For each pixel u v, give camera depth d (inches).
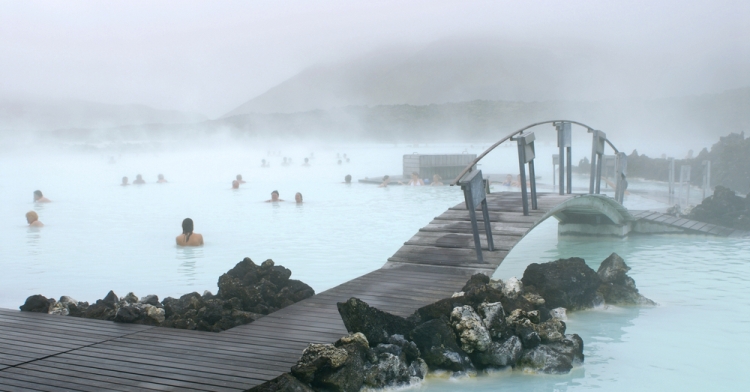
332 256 492.4
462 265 363.6
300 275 426.0
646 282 407.8
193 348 231.8
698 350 275.4
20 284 404.5
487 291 278.7
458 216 460.1
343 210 779.4
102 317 280.4
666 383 237.6
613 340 291.3
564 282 339.6
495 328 256.8
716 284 399.9
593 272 356.2
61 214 753.0
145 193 1005.8
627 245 553.6
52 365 212.2
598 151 560.1
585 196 524.7
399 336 245.9
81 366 211.2
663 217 627.5
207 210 786.8
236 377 200.2
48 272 439.5
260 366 211.2
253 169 1662.2
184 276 426.0
